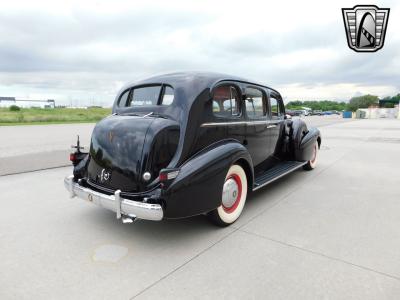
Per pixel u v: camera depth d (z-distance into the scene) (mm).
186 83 3158
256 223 3494
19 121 26828
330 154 8711
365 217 3652
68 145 10141
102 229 3342
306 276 2396
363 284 2281
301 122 5465
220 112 3383
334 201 4285
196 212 2881
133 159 2910
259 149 4273
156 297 2156
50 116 31859
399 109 48250
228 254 2771
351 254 2738
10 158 7652
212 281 2348
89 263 2627
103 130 3266
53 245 2965
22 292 2219
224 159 3105
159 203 2662
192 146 2984
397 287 2240
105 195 2955
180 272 2482
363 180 5512
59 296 2172
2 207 4043
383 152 9055
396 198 4402
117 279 2383
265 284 2299
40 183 5312
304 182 5375
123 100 3744
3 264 2611
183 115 2998
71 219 3629
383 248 2848
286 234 3188
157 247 2922
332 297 2137
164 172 2648
